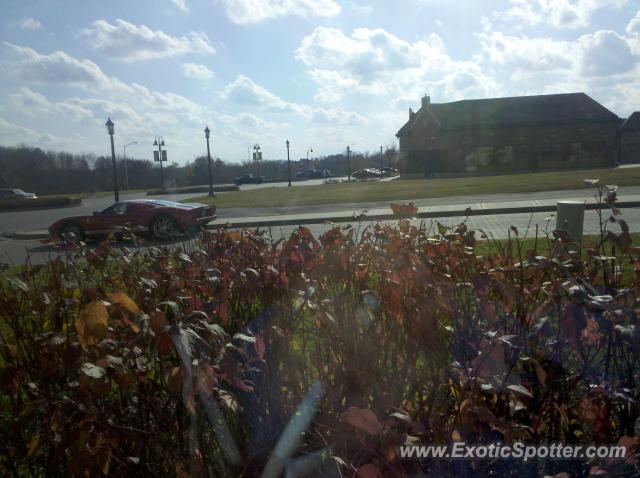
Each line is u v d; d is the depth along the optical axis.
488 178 39.09
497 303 2.46
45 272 3.92
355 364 2.27
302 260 3.12
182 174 90.50
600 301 1.94
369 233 3.99
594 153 54.97
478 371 1.84
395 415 1.58
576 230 6.80
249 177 82.62
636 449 1.79
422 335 2.18
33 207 42.66
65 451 1.85
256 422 2.28
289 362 2.38
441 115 60.28
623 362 2.17
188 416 2.02
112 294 1.95
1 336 2.35
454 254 3.15
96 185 84.00
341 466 1.90
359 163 101.12
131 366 1.90
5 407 2.70
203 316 2.10
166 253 4.04
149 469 2.08
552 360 2.19
